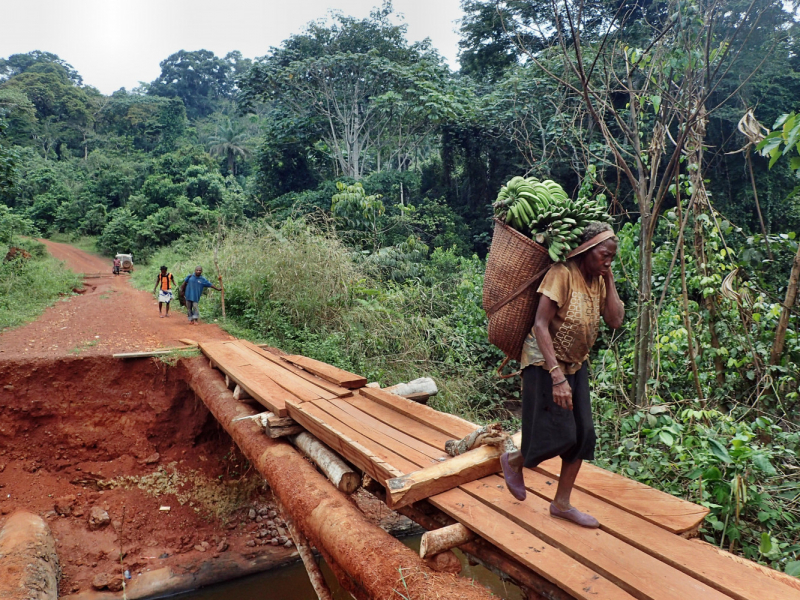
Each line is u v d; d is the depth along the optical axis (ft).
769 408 17.65
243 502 27.63
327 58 93.45
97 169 183.83
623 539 9.25
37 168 179.32
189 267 56.65
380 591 9.78
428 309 40.40
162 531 25.66
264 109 236.02
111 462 28.30
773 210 51.52
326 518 12.68
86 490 27.17
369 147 107.45
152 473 28.27
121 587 22.45
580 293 8.92
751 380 18.86
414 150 110.52
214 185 142.00
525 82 66.33
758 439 16.28
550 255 8.80
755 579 7.98
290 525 16.51
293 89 97.66
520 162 77.97
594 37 44.11
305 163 106.93
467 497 11.17
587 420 9.35
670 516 9.69
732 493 12.52
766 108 49.24
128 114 229.45
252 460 17.81
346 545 11.41
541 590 9.04
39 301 52.21
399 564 10.16
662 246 22.04
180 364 29.99
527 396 9.44
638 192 18.24
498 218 9.87
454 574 9.98
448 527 10.18
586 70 34.58
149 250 131.75
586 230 8.84
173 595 22.15
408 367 33.76
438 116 80.89
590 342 9.19
